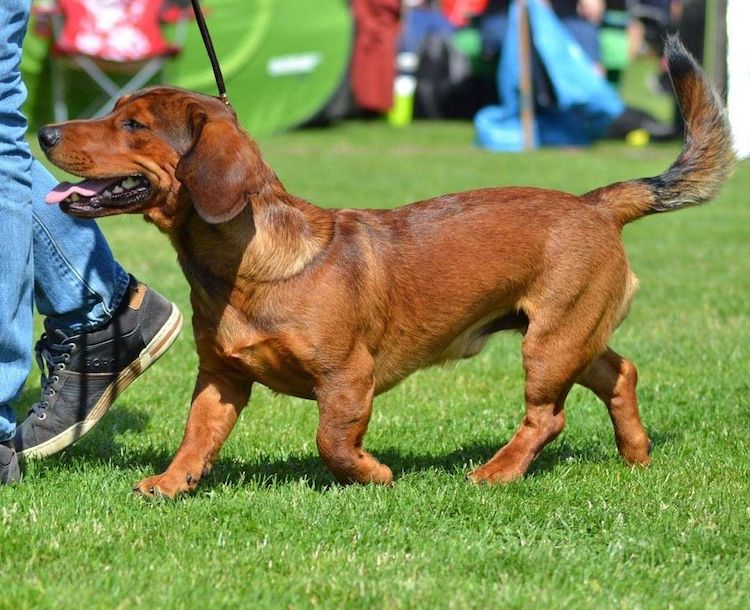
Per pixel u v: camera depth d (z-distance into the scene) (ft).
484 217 23.26
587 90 87.35
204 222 20.48
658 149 92.07
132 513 19.97
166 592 16.52
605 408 29.45
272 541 18.90
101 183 20.67
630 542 19.26
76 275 22.53
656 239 56.95
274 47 91.81
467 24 112.57
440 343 23.32
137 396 29.60
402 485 22.00
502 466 23.21
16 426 23.95
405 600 16.55
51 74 83.66
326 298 20.94
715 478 23.15
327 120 104.78
